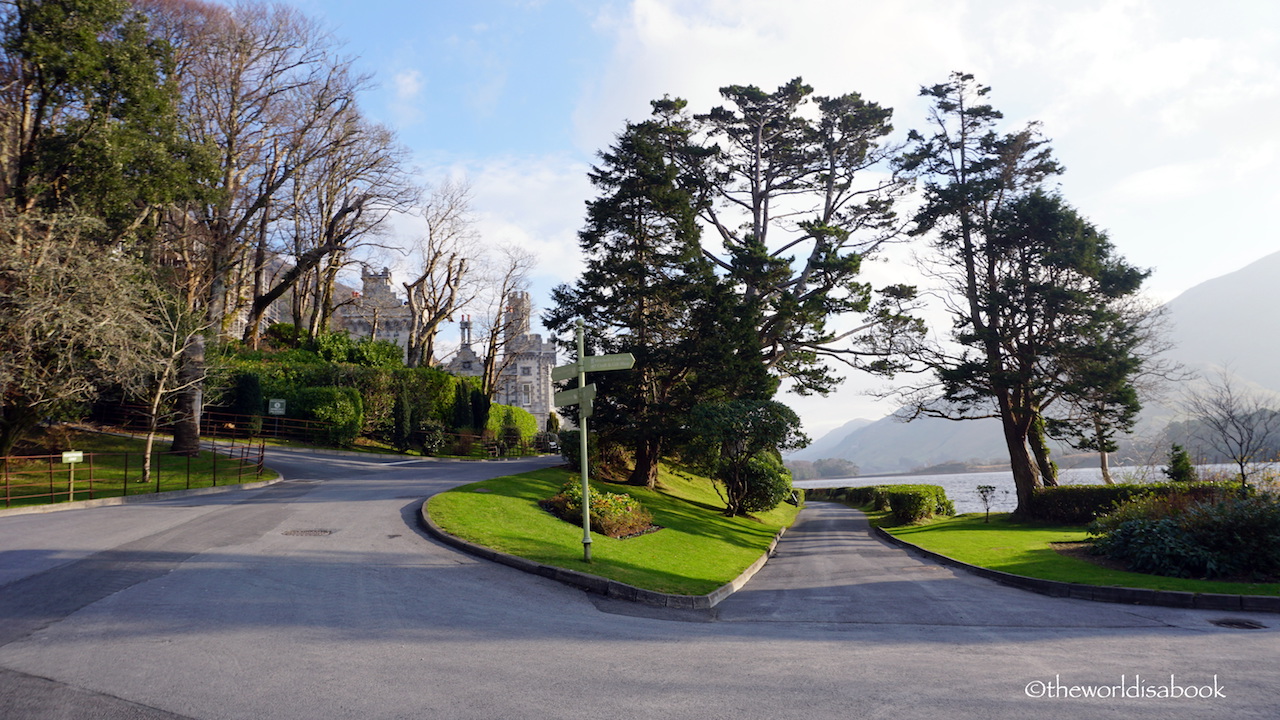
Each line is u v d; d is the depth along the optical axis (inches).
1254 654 315.0
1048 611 449.1
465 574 489.1
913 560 781.9
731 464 1252.5
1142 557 570.9
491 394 2454.5
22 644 292.7
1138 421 1333.7
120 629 316.5
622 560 601.0
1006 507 2065.7
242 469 1053.8
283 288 1771.7
